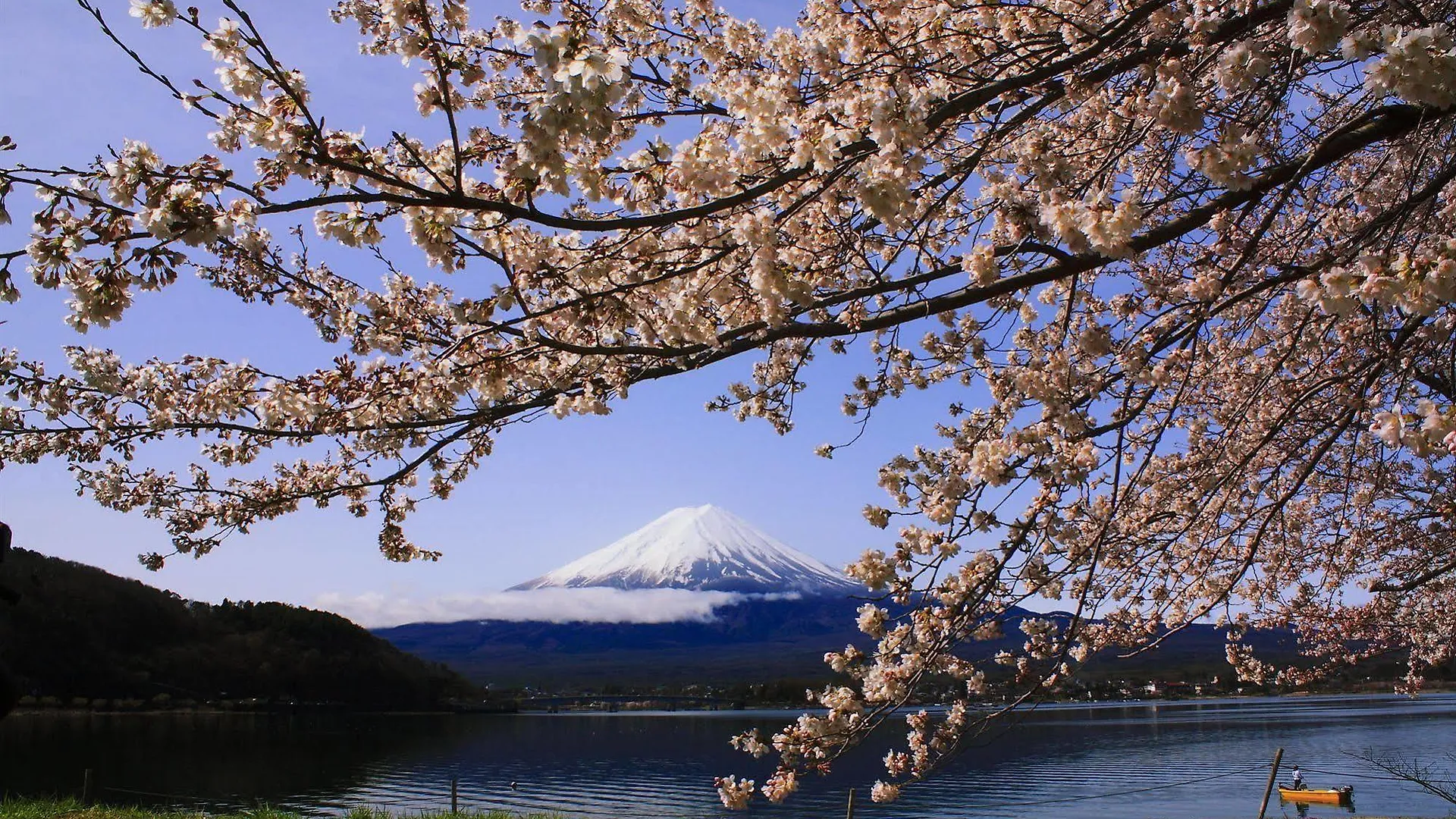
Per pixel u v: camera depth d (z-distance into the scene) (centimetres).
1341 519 598
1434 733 6456
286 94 319
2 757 4522
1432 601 962
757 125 375
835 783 5262
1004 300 507
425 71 359
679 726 11450
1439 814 3039
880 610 464
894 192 341
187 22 315
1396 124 370
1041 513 447
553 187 302
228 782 4441
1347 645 940
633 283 430
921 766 466
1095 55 382
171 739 6153
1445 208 424
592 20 466
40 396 521
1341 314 319
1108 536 491
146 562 569
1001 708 449
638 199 396
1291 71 368
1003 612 461
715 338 427
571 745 8325
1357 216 517
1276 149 451
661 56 543
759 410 632
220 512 572
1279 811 3484
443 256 373
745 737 456
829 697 461
